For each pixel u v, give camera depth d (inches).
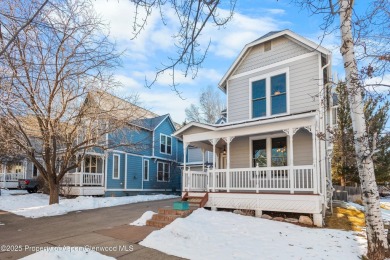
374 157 301.7
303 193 421.7
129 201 709.9
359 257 256.8
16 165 1067.9
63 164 562.3
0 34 158.9
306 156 485.1
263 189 457.1
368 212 258.8
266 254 262.5
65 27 189.9
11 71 204.7
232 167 564.1
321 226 392.5
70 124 522.6
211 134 519.5
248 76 574.2
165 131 1145.4
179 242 293.4
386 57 229.9
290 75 521.7
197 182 548.4
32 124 501.7
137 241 301.6
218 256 257.0
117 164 909.2
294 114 433.7
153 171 1068.5
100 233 338.0
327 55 484.1
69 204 568.1
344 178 810.8
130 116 565.3
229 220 393.4
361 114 268.4
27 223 414.0
